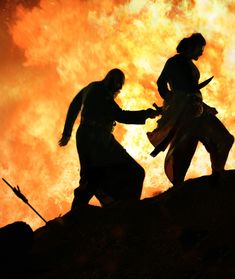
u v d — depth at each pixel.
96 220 13.58
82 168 16.48
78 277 11.74
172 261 11.61
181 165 16.27
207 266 11.21
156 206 13.64
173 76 16.25
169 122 16.22
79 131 16.55
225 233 12.16
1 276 12.14
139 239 12.53
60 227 13.73
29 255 12.55
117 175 16.33
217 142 16.17
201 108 16.08
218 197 13.38
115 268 11.73
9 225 12.68
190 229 12.47
